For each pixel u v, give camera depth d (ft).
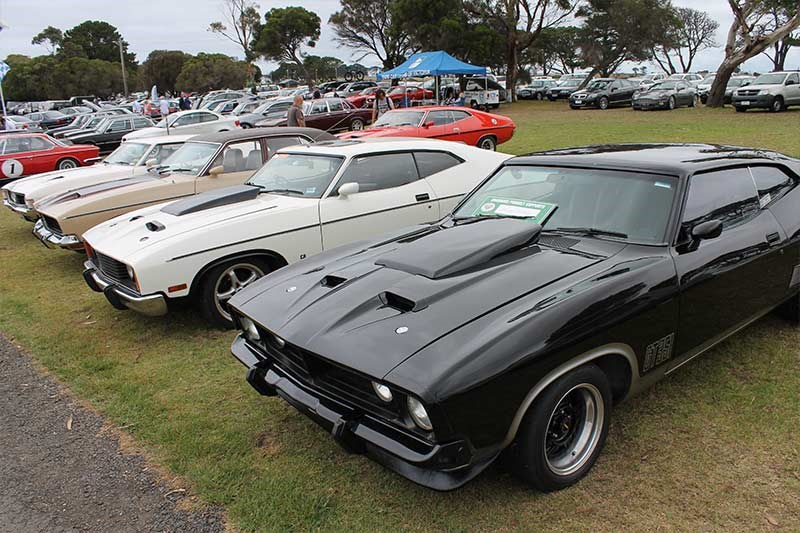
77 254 26.66
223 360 14.48
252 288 11.23
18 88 230.27
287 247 16.58
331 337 8.55
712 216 10.93
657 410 11.05
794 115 68.08
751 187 12.17
